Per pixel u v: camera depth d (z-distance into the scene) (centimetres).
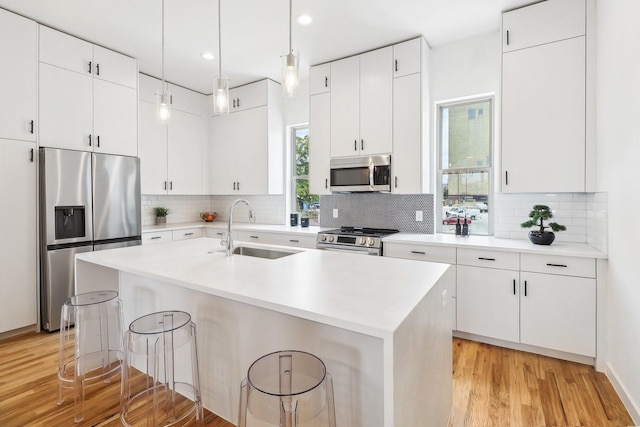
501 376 230
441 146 364
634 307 185
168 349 192
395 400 108
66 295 312
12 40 284
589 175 253
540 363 247
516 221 313
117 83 359
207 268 189
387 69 346
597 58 245
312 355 145
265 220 493
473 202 349
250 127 456
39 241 303
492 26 311
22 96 291
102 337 232
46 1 269
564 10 259
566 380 225
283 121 470
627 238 194
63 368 211
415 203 372
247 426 134
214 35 323
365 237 333
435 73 353
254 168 454
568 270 243
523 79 274
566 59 259
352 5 275
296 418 125
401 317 116
